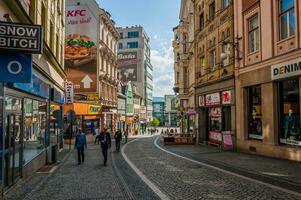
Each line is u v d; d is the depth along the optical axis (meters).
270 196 9.50
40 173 14.66
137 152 26.17
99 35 52.12
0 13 10.29
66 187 11.36
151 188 10.99
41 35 9.98
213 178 12.85
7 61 10.07
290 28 18.28
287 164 16.17
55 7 23.33
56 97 21.72
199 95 34.44
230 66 25.91
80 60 51.75
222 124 28.44
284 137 18.94
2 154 9.88
